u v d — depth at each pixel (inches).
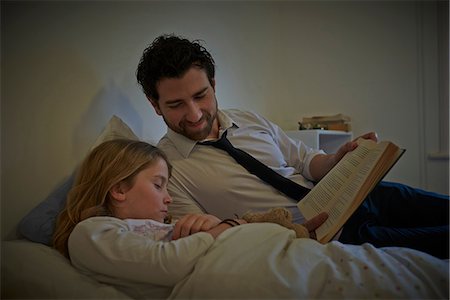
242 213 37.3
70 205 27.6
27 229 29.5
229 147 39.4
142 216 27.5
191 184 38.6
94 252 22.0
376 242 29.8
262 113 80.7
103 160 28.4
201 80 35.6
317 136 69.1
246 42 74.7
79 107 39.9
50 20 37.0
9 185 32.3
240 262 19.6
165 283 20.9
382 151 26.3
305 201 31.9
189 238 22.0
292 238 22.6
